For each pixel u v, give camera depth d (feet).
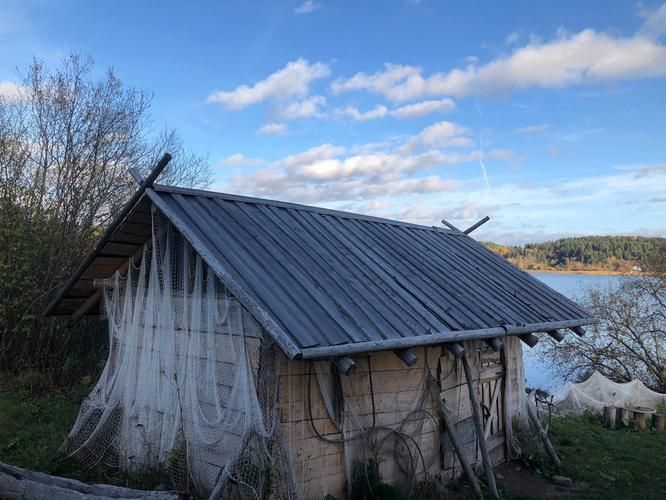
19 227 45.78
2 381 43.16
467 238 44.04
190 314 25.22
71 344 47.85
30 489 21.33
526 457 34.35
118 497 19.69
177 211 24.53
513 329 29.09
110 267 30.40
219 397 23.17
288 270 23.84
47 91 57.36
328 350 19.27
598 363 78.64
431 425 28.14
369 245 31.99
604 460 37.19
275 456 20.65
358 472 23.95
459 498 26.99
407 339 22.75
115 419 28.02
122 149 61.77
